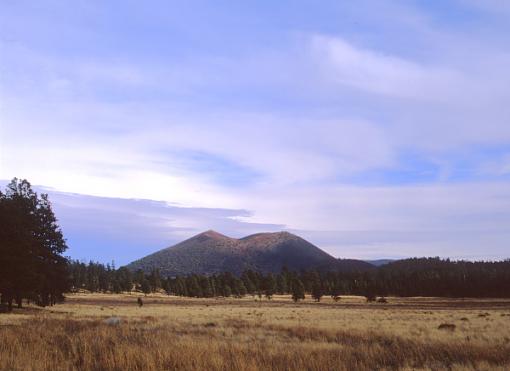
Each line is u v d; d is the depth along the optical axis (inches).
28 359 438.6
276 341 701.9
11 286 1701.5
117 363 434.3
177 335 751.7
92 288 6574.8
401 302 4586.6
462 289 6230.3
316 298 5187.0
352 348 594.9
